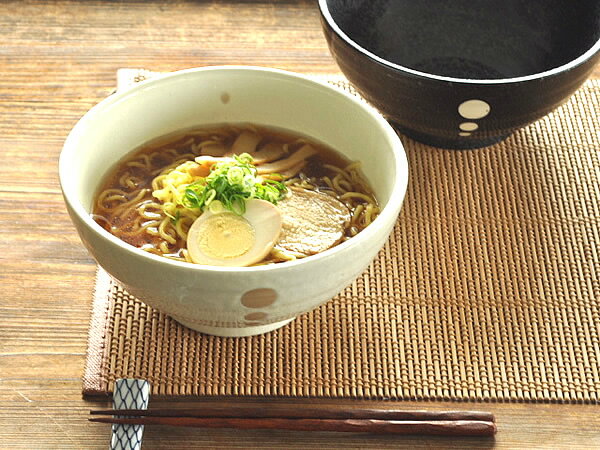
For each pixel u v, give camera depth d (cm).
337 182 60
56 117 74
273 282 48
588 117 76
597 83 79
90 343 57
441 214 67
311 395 56
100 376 56
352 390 56
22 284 61
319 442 53
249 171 56
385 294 61
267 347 58
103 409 54
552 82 62
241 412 53
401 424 53
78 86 77
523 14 77
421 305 61
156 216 57
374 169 58
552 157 72
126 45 82
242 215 55
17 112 74
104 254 50
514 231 66
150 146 61
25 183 68
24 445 52
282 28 86
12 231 64
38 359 57
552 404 56
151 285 49
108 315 59
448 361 58
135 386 53
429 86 62
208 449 53
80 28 84
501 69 78
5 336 58
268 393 55
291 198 58
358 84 67
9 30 83
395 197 52
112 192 58
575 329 60
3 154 70
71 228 65
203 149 61
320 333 59
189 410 52
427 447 53
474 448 53
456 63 78
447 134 68
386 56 78
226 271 48
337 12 73
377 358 57
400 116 67
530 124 69
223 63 81
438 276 63
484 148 73
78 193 54
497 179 70
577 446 53
